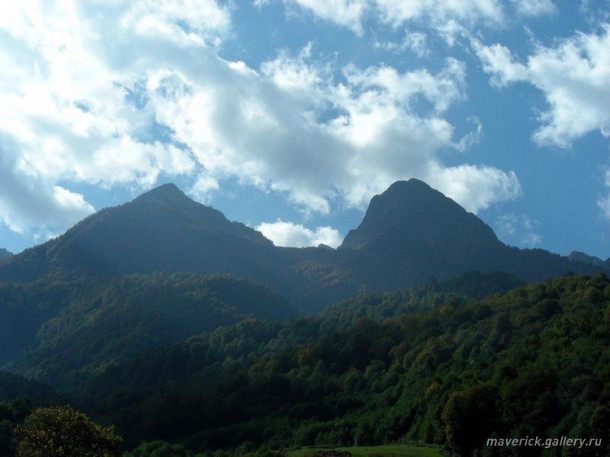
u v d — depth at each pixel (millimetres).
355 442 109812
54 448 61969
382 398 130125
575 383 85875
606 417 74875
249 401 142375
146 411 131250
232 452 115562
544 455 79188
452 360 131750
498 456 83938
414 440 104125
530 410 85812
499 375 100875
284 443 114750
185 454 110562
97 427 65188
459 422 90312
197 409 134125
